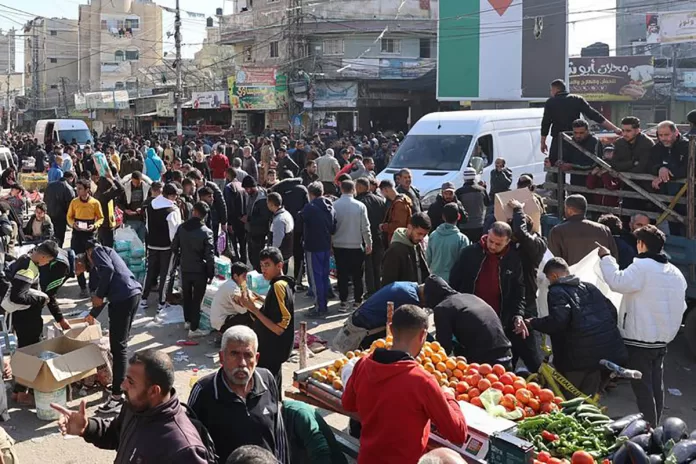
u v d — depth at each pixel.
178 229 8.88
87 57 74.69
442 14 33.81
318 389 5.36
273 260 6.24
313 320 9.84
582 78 41.09
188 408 3.91
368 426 3.89
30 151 31.41
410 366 3.83
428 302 6.08
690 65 42.53
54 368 6.55
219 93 41.47
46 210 12.66
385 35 40.47
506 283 6.59
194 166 17.78
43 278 7.25
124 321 6.79
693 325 7.91
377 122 39.72
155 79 61.00
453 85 33.94
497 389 4.79
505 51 33.03
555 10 33.06
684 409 6.89
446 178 14.23
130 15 74.12
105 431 3.88
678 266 7.79
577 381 5.79
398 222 9.97
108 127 59.00
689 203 7.61
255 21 44.91
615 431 4.41
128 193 11.61
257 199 11.53
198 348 8.60
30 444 6.13
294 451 4.83
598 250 6.21
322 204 9.84
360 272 10.22
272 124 42.00
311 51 41.44
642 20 49.59
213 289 8.93
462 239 7.92
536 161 16.47
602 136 14.05
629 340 5.98
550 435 4.29
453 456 2.84
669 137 7.90
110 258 6.89
